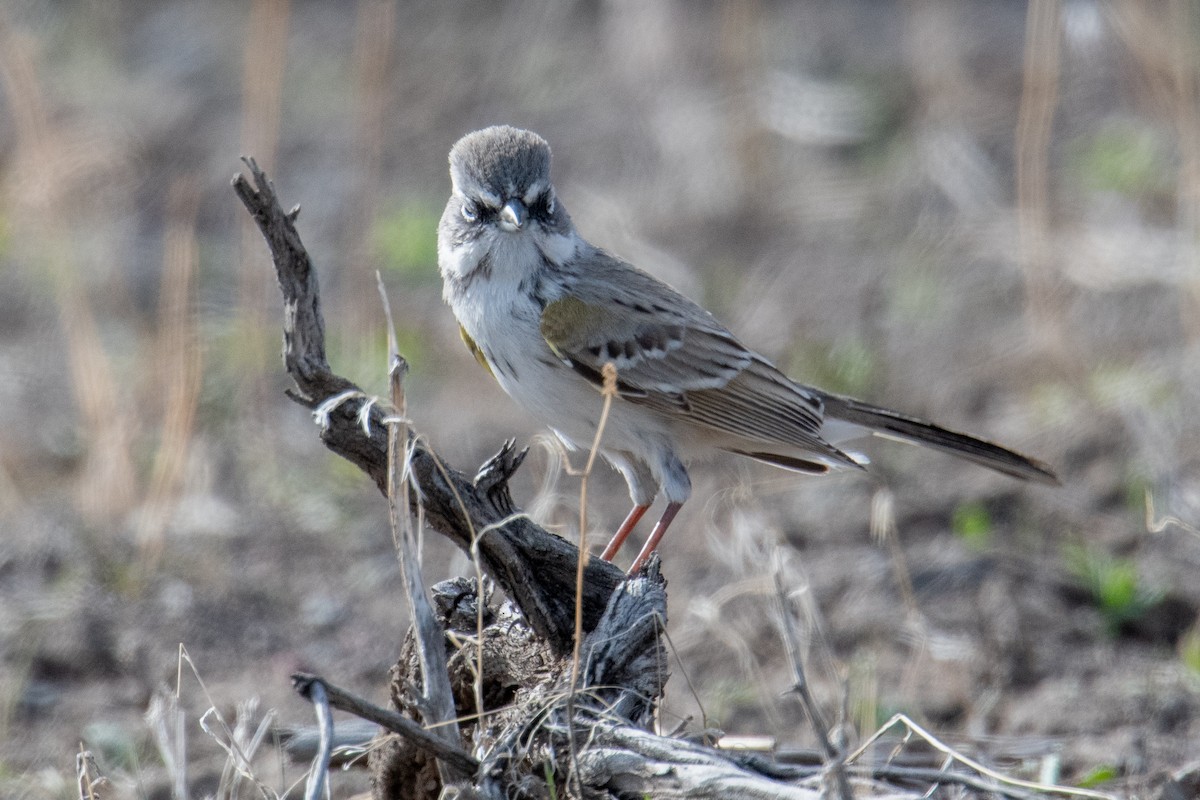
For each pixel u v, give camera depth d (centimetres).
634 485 1039
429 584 1210
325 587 1216
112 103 2006
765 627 1108
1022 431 1410
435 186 1839
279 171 1903
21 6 2183
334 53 2172
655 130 1931
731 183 1822
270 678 1091
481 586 743
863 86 1986
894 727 990
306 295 738
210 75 2117
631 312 975
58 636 1125
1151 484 1301
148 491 1344
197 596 1191
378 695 1066
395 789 791
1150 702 1022
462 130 1978
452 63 2155
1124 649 1106
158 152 1916
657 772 685
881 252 1716
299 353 745
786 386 1029
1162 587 1162
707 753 688
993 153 1850
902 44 2078
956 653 1089
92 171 1802
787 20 2183
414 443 736
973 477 1341
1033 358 1495
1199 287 1473
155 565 1232
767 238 1762
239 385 1476
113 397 1351
